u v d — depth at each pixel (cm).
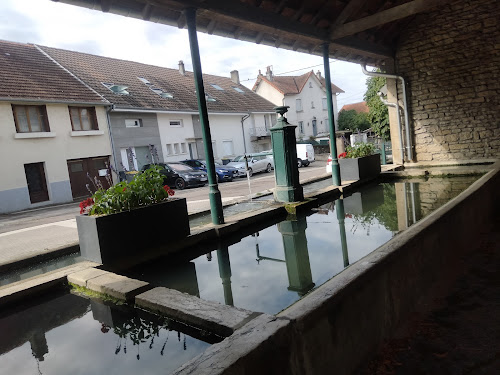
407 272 239
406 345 209
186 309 216
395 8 612
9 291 280
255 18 523
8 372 188
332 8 647
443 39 899
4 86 1338
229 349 138
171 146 1944
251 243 423
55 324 239
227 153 2348
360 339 189
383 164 1082
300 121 3534
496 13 826
